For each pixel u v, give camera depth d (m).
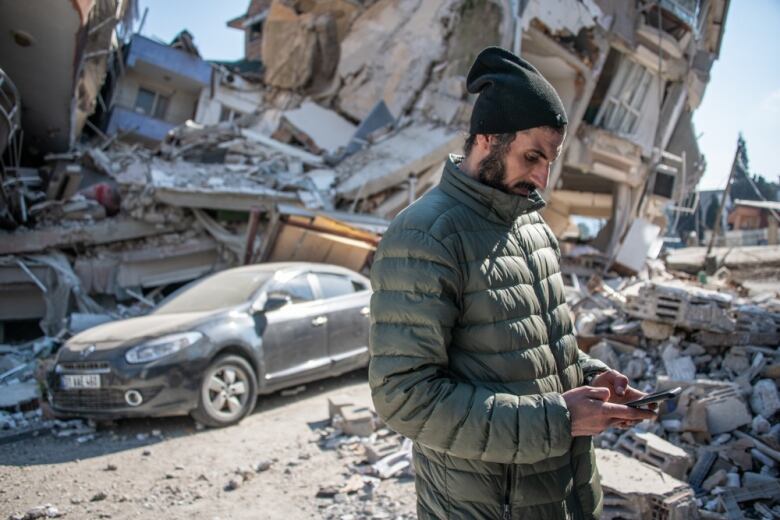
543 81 1.57
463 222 1.60
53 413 5.45
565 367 1.73
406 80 17.25
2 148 10.04
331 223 10.11
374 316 1.58
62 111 12.20
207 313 5.68
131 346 5.09
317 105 18.86
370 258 10.87
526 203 1.66
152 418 5.55
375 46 18.69
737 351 5.24
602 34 16.42
